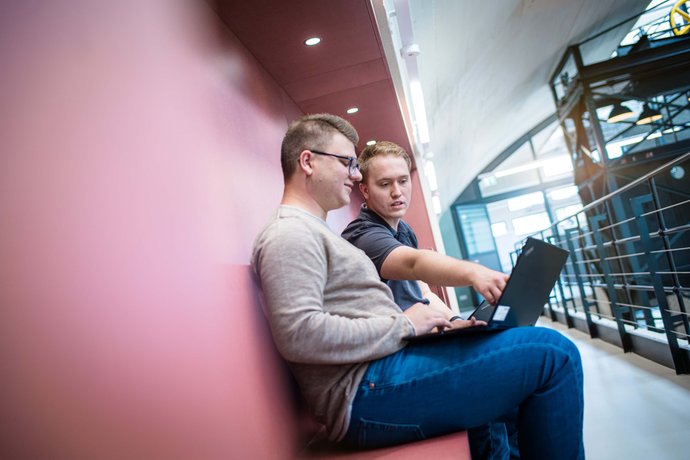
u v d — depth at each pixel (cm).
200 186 113
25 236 55
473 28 644
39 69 63
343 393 108
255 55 228
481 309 141
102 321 64
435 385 104
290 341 101
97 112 75
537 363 102
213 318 98
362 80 295
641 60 859
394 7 265
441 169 1145
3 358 49
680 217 784
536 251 106
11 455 48
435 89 711
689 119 825
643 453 191
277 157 230
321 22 210
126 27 92
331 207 133
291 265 106
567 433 102
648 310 359
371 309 115
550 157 1394
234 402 98
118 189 75
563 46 911
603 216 405
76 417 57
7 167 54
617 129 862
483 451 155
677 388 265
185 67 125
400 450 105
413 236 187
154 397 72
